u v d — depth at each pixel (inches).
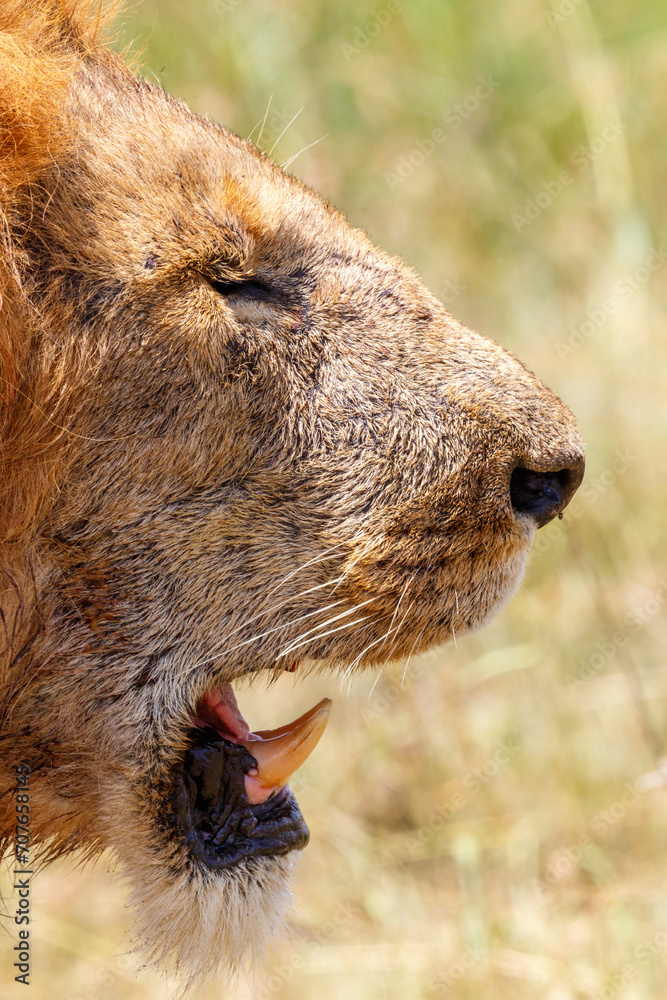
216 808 290.7
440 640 297.1
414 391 294.5
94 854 306.0
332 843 478.6
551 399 308.5
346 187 713.6
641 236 702.5
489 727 511.8
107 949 437.1
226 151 285.6
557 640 531.5
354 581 287.3
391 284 304.3
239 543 281.0
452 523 291.1
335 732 518.6
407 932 442.6
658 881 442.6
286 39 716.7
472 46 769.6
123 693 278.2
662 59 772.0
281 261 291.3
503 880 461.1
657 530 572.7
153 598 276.7
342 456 287.3
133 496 272.1
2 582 268.1
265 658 287.4
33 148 258.8
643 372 636.7
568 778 483.8
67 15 293.4
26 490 265.7
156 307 266.4
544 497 302.5
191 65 677.3
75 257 263.3
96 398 265.7
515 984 410.0
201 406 272.4
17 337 259.4
